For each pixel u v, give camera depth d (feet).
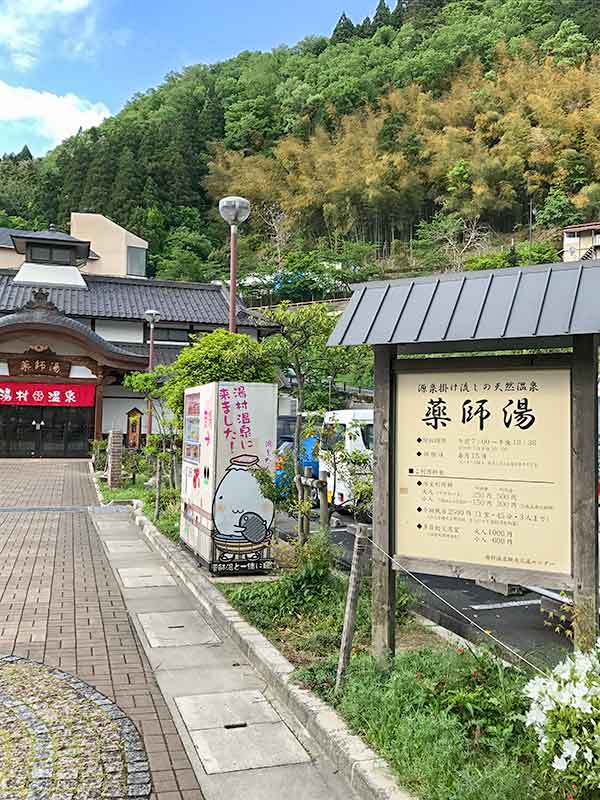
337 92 286.25
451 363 14.92
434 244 208.23
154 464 60.44
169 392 41.09
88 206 232.12
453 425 14.92
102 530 41.11
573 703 9.74
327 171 251.60
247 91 318.86
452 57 280.31
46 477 73.15
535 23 291.38
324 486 24.95
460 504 14.76
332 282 186.09
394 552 15.52
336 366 25.64
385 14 353.10
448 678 14.23
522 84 246.06
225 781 12.48
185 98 312.91
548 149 214.07
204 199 269.23
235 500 26.96
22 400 97.86
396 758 11.87
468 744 11.98
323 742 13.37
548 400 13.92
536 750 10.91
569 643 20.58
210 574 26.81
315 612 21.16
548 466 13.88
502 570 14.17
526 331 12.89
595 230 151.84
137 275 173.06
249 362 29.55
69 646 19.79
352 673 15.23
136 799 11.77
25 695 15.96
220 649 19.67
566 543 13.65
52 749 13.41
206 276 212.02
